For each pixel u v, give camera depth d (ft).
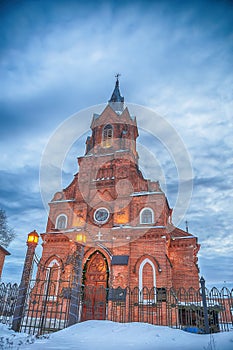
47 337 29.89
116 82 122.72
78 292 41.60
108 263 68.95
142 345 25.12
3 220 92.89
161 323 50.60
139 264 66.80
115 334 30.58
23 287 39.83
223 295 41.45
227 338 26.21
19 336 32.68
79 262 43.91
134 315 57.41
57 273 70.13
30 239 43.21
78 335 30.76
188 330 42.14
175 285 69.72
